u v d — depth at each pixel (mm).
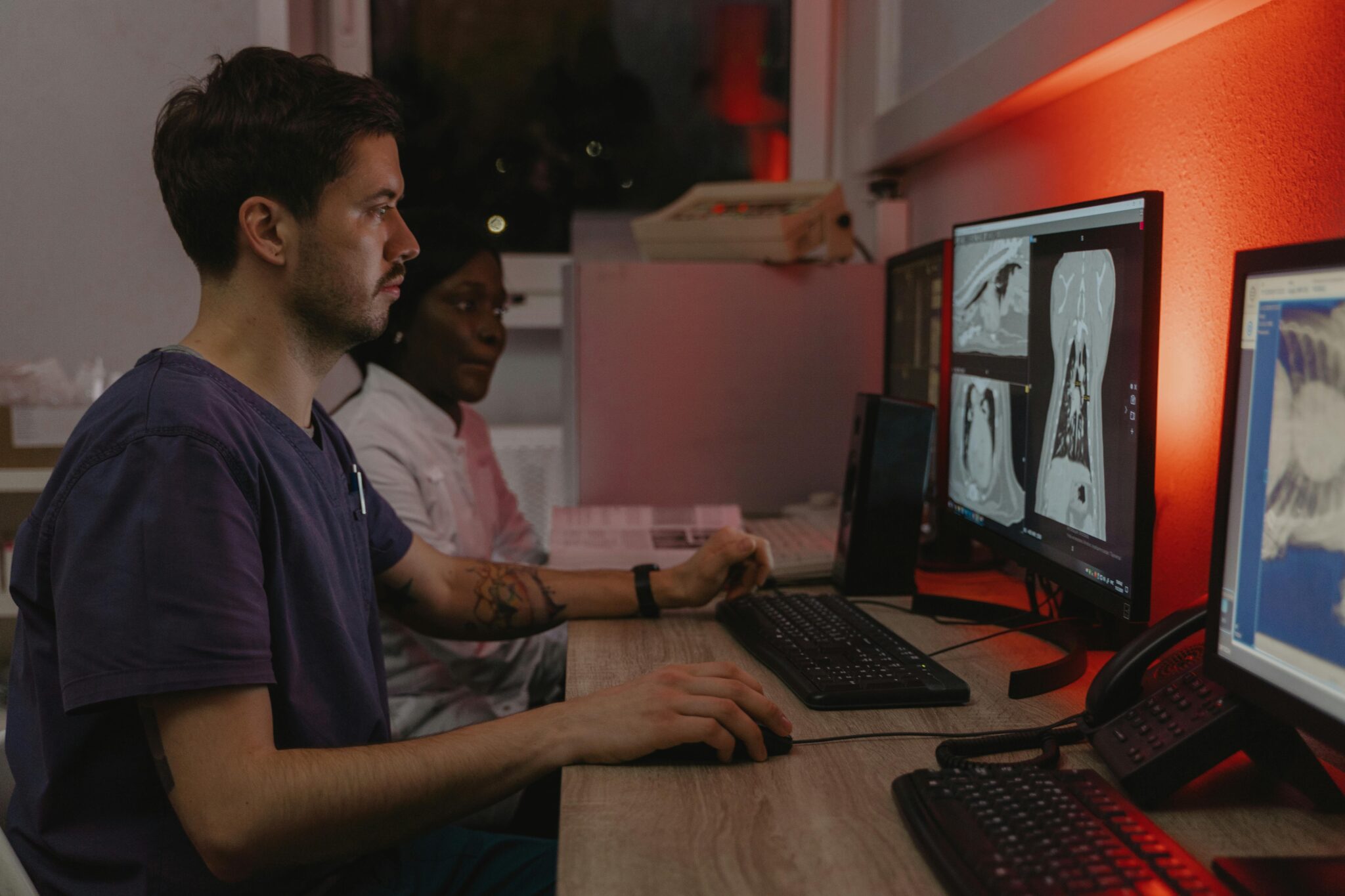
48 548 779
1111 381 916
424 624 1190
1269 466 655
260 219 850
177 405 778
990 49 1566
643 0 2605
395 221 933
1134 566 870
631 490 1932
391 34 2562
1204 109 1122
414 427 1564
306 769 737
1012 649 1078
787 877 607
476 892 992
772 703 809
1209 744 697
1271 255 650
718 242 1942
